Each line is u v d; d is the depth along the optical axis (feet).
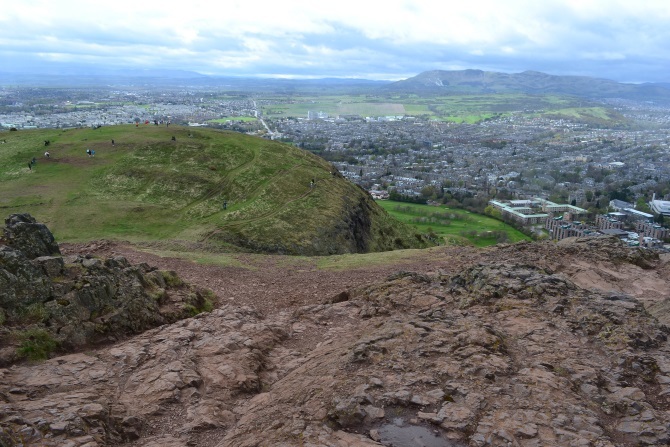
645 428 32.37
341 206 188.75
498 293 58.44
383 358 42.37
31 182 166.50
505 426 32.19
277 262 99.45
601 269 84.69
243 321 59.16
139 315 55.83
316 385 39.06
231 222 155.53
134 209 153.89
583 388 37.45
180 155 205.67
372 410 34.37
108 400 38.11
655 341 45.11
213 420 37.01
